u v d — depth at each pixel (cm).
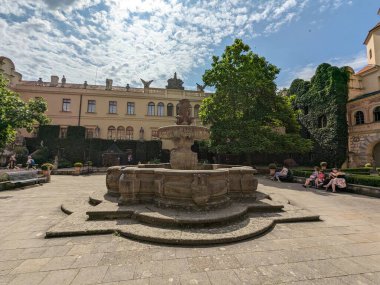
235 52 1895
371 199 794
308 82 2714
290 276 280
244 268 298
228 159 2606
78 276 274
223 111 1872
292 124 2111
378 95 2086
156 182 550
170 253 341
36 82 3219
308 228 466
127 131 3244
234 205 552
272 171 1627
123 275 278
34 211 602
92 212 485
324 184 1045
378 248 367
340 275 283
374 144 2138
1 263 307
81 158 2689
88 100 3175
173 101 3378
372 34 2489
